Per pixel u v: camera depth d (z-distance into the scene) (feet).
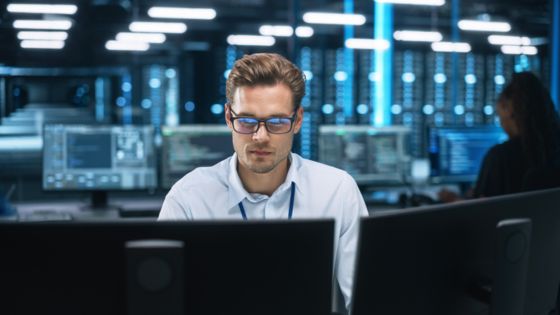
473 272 3.76
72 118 31.53
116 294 3.20
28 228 3.15
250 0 29.22
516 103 7.16
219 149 12.16
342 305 4.87
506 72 27.14
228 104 4.38
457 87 26.91
